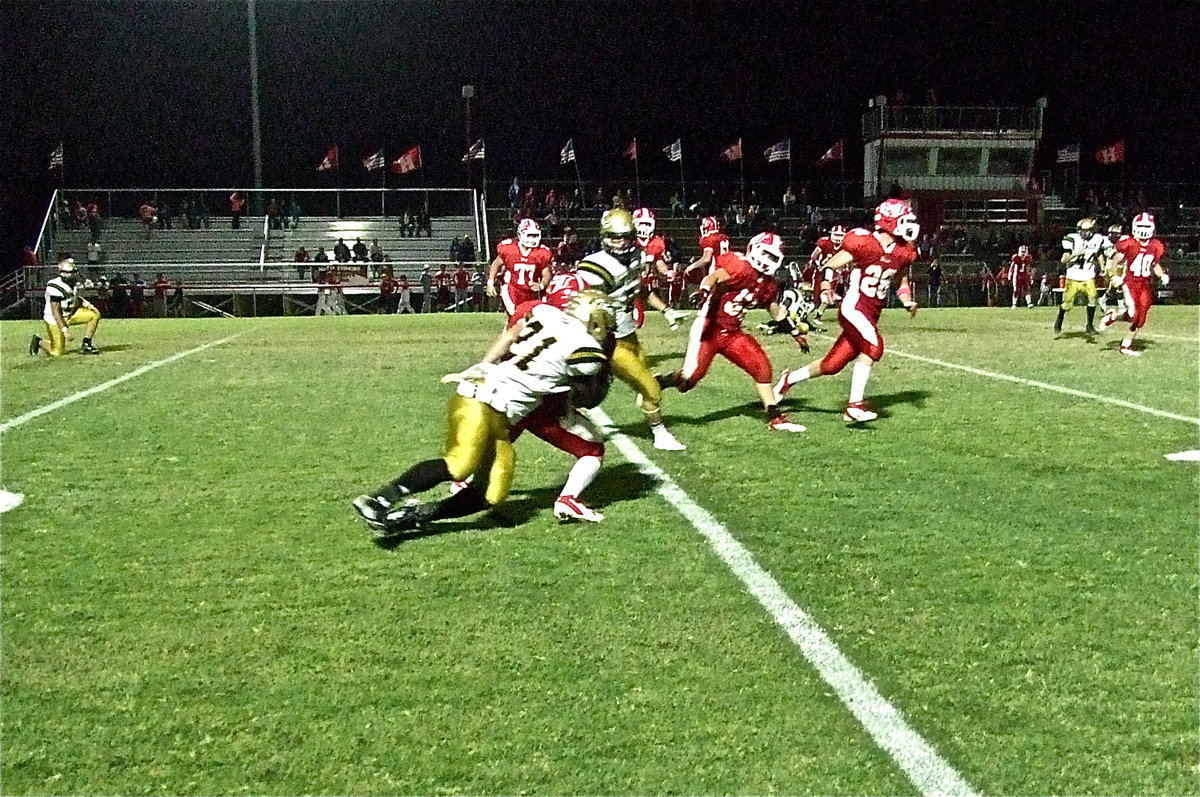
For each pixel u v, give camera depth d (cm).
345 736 325
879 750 317
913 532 526
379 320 2405
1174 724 332
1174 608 423
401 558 487
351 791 297
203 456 717
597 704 344
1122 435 774
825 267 782
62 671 369
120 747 320
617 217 709
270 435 794
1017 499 590
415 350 1498
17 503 593
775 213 3553
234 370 1235
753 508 571
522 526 538
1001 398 959
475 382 507
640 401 730
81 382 1119
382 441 768
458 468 496
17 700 348
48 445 757
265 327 2139
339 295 2938
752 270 769
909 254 783
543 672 367
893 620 411
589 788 298
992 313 2427
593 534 522
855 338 793
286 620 413
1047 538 516
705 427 816
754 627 404
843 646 387
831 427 814
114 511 574
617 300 707
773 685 357
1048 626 406
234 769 308
